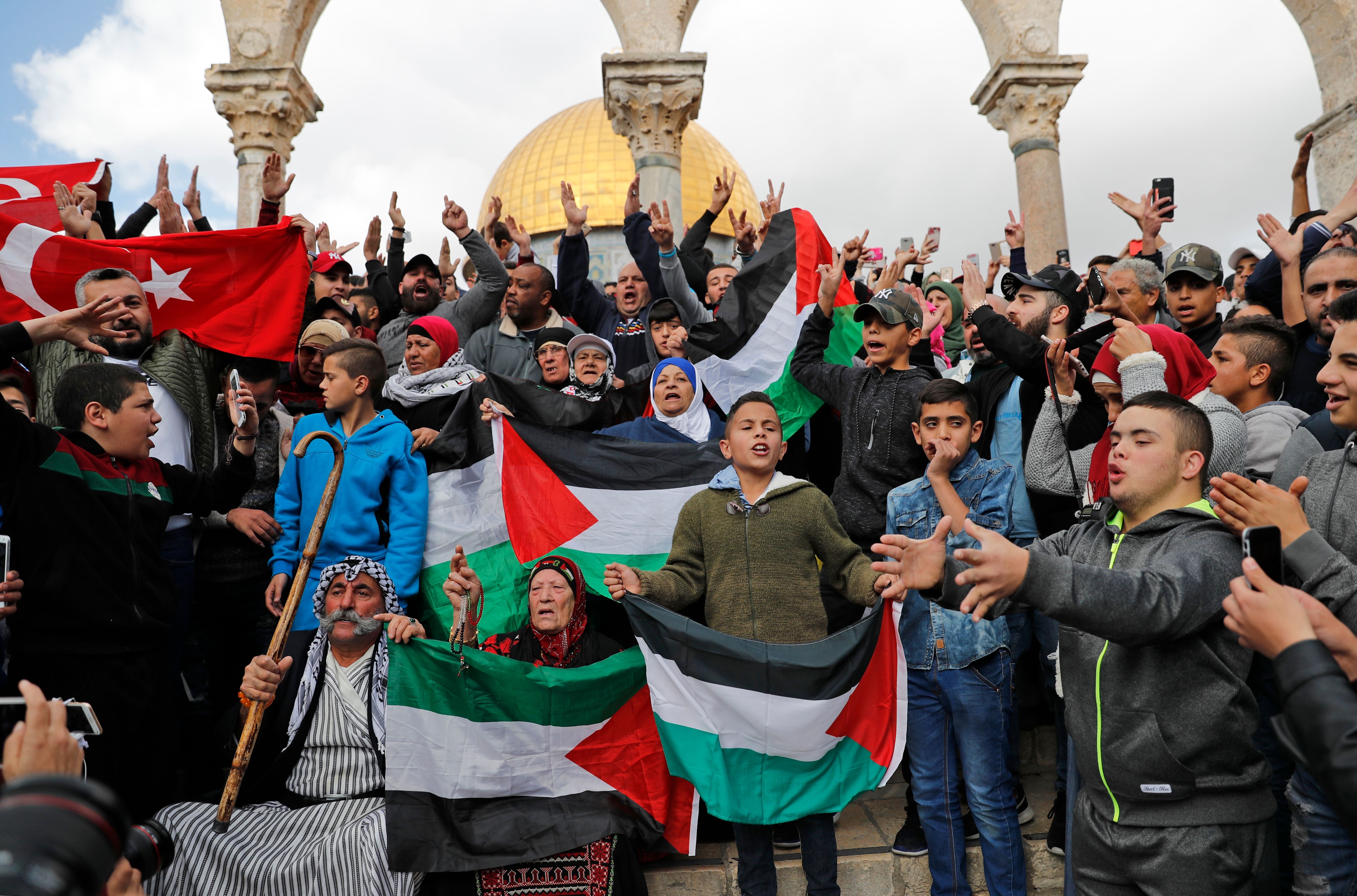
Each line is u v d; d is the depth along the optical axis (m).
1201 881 2.37
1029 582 2.16
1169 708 2.38
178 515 4.14
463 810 3.39
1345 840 2.52
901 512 3.75
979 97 12.90
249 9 11.26
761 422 3.71
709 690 3.46
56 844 0.72
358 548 4.07
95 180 5.36
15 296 4.65
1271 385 3.66
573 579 3.79
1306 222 5.16
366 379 4.23
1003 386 4.22
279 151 11.34
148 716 3.44
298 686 3.70
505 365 5.50
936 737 3.56
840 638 3.52
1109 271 4.88
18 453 3.26
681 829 3.62
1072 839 2.72
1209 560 2.30
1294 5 11.77
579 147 37.09
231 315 4.95
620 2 11.13
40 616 3.20
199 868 3.22
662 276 5.77
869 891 3.76
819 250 5.54
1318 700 1.54
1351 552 2.50
